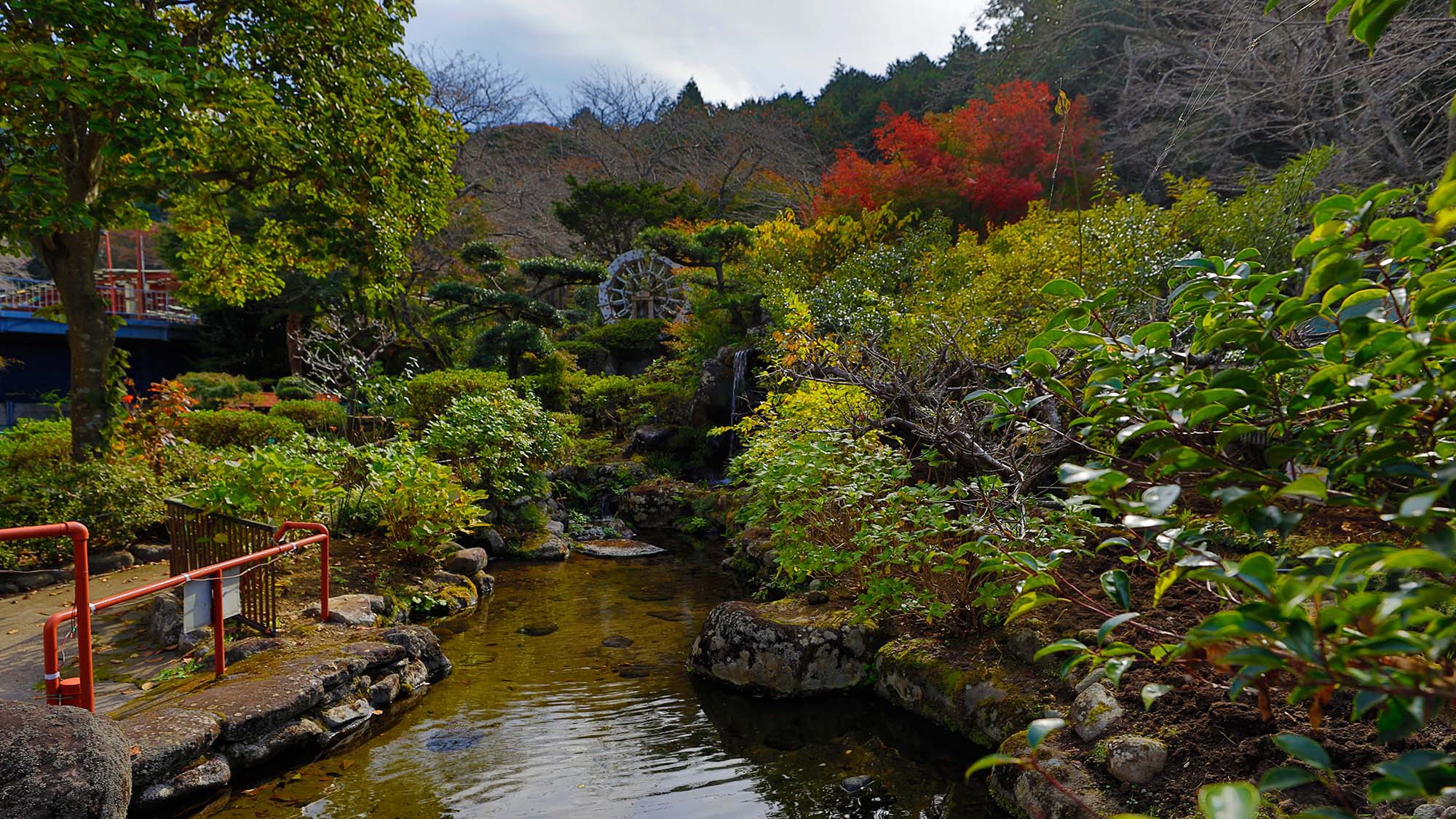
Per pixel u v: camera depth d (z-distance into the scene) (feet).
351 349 52.75
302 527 18.20
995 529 13.08
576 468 39.60
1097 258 23.54
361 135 29.32
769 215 92.94
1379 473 4.50
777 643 15.94
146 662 15.39
